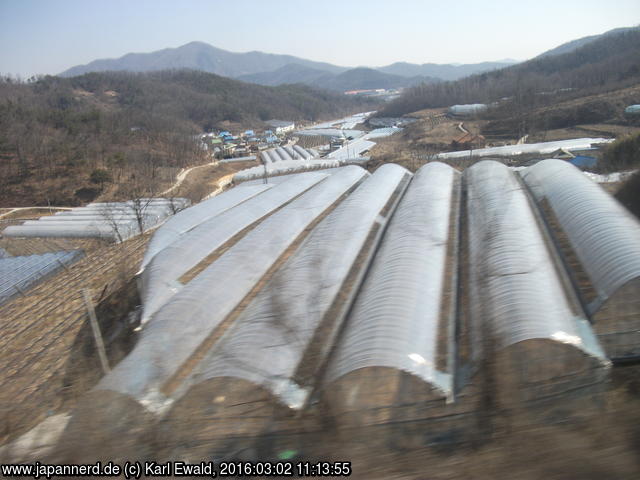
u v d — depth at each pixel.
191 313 11.10
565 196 15.58
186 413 7.50
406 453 5.43
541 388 6.82
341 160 56.00
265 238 16.48
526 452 4.89
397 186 24.05
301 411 7.36
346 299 11.95
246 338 9.38
